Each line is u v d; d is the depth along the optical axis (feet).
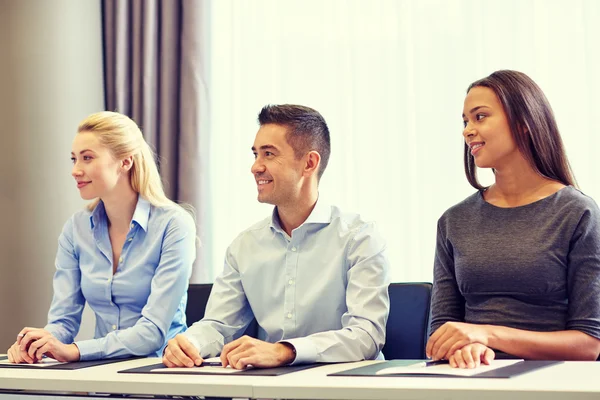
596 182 8.95
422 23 9.67
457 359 4.52
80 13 10.34
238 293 6.45
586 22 9.03
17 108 9.96
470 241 5.95
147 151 7.29
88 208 7.25
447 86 9.55
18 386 4.55
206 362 5.31
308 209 6.28
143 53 10.30
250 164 10.32
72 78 10.24
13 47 10.02
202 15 10.23
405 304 6.13
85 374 4.70
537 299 5.65
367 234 6.15
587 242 5.54
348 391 3.59
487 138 5.85
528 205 5.85
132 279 6.93
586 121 9.01
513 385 3.45
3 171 9.87
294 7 10.21
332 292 6.14
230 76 10.41
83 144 6.93
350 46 9.93
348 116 9.91
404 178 9.62
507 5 9.36
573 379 3.67
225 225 10.39
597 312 5.40
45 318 9.96
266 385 3.78
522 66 9.29
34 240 9.93
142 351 6.39
